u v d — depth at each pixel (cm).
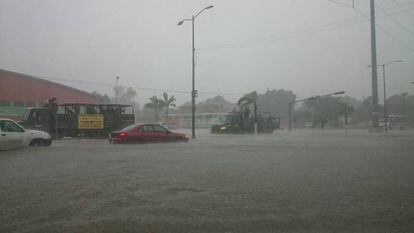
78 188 892
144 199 782
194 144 2466
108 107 3566
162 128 2645
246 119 5472
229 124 5381
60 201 764
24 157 1570
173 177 1048
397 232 587
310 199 786
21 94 5853
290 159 1523
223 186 920
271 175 1089
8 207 716
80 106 3475
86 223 618
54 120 3288
